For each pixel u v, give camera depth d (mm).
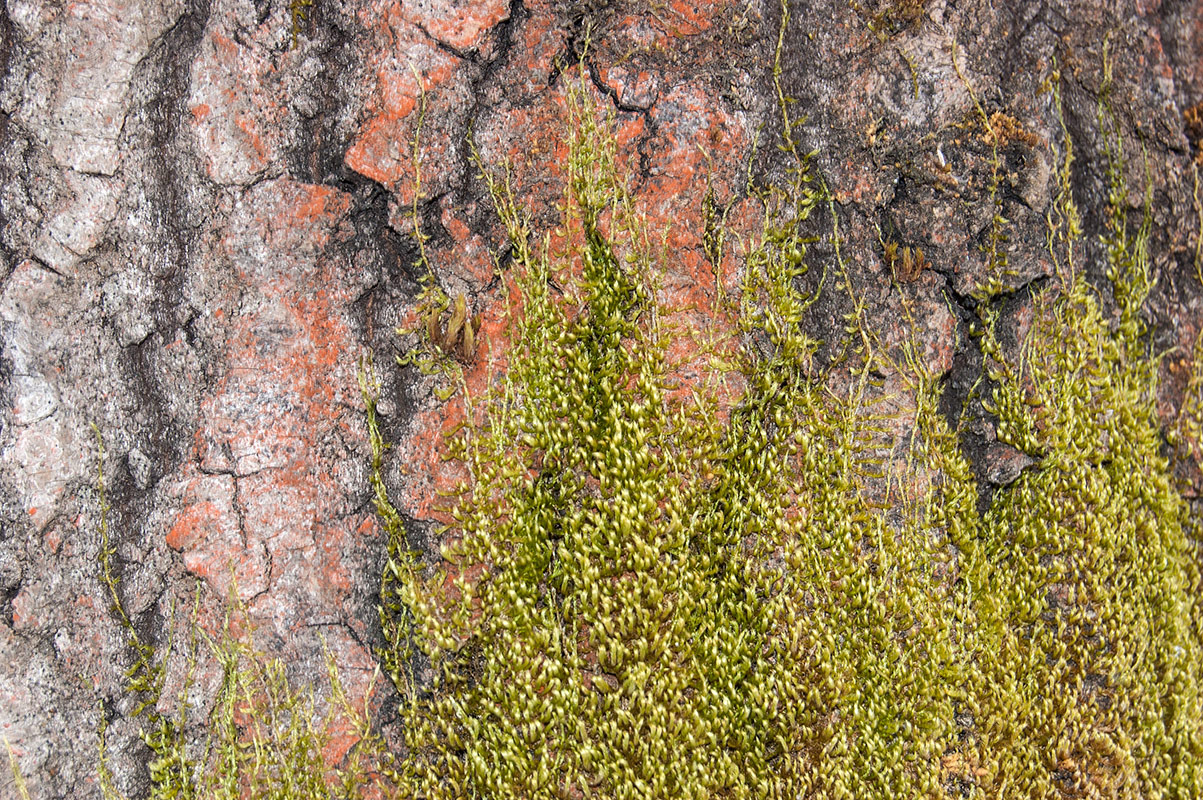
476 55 438
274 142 437
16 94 430
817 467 449
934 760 449
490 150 440
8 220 430
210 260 437
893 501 452
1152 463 474
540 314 442
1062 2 464
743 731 443
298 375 438
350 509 440
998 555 459
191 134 435
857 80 449
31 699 427
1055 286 461
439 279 443
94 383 434
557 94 441
